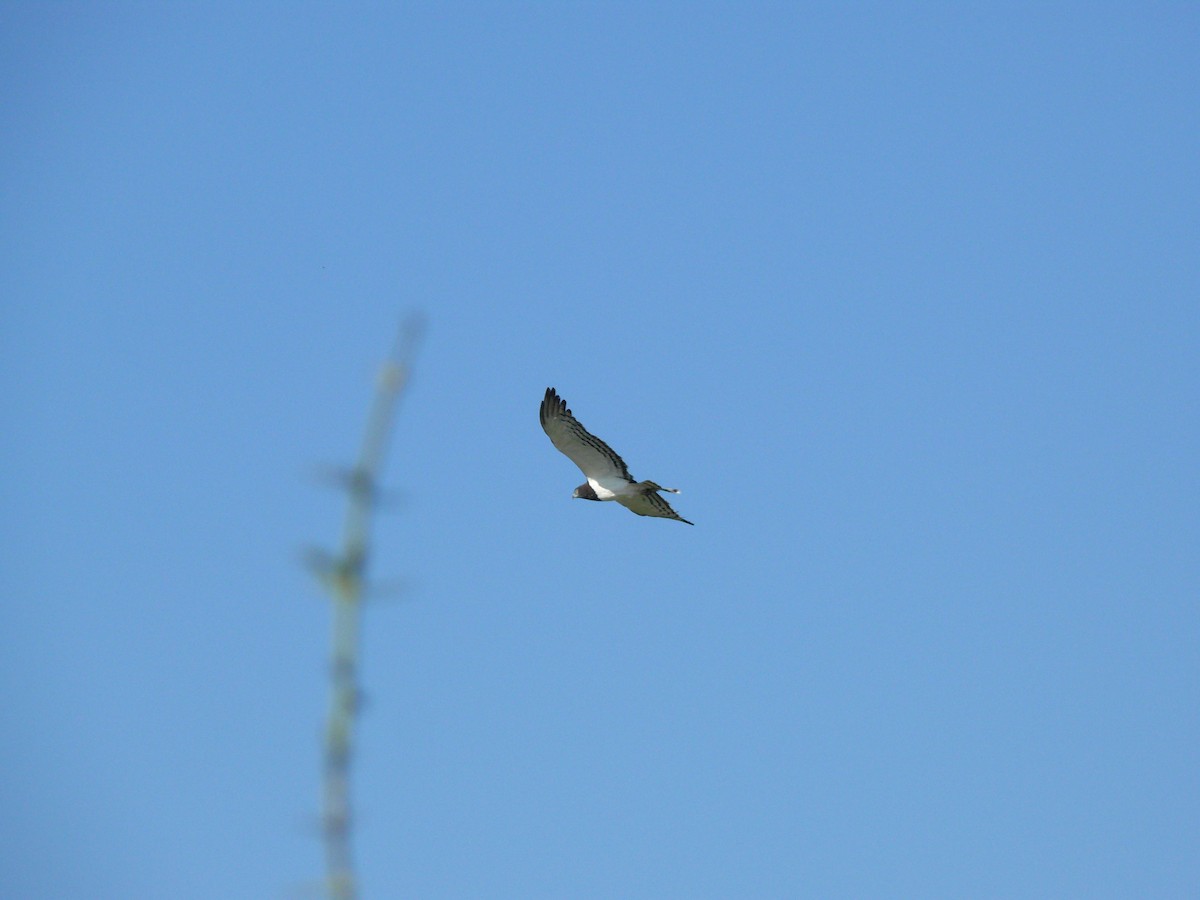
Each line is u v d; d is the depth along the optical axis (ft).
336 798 24.86
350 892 24.63
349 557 24.88
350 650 24.94
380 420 25.30
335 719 24.91
